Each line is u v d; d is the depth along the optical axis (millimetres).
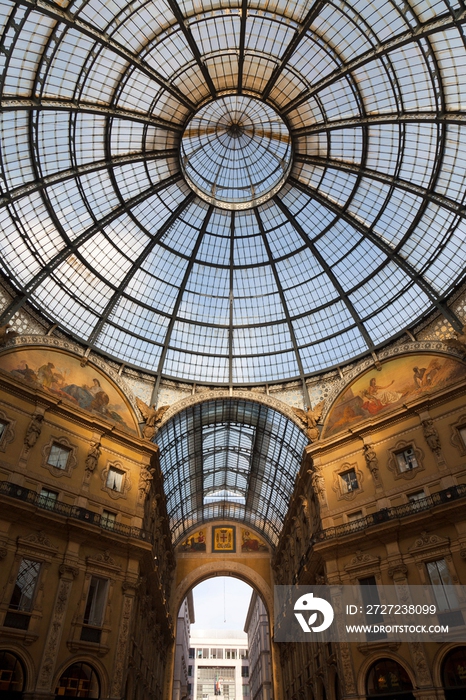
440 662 20234
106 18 22172
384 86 25031
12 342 26562
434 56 22078
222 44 25438
